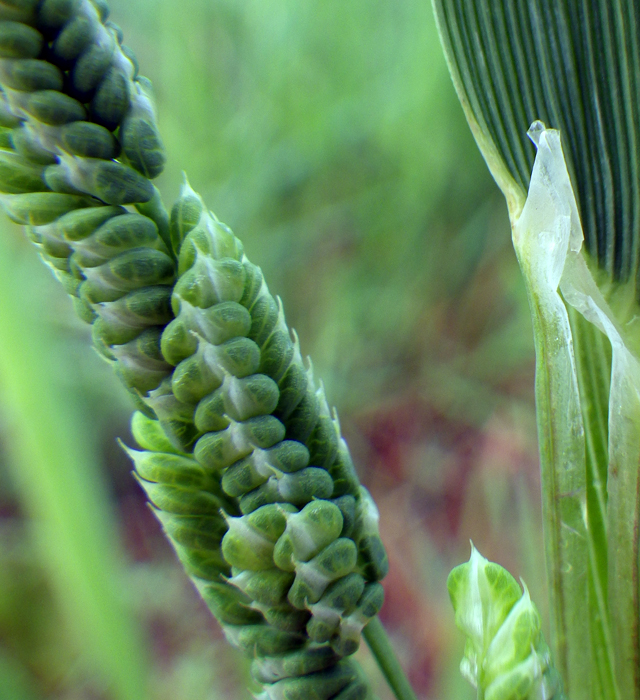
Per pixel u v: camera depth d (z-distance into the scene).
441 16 0.06
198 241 0.06
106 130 0.06
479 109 0.06
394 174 0.21
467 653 0.06
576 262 0.07
